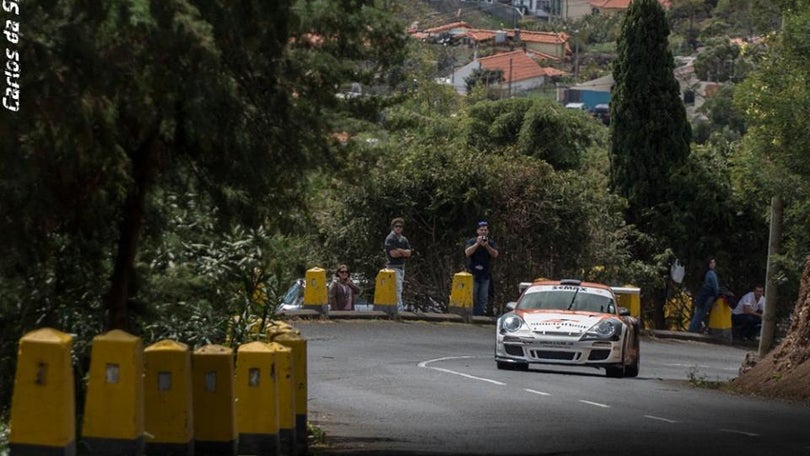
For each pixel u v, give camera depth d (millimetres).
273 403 24406
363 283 81875
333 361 52250
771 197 55969
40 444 18672
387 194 80750
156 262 29359
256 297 32250
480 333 69750
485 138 101750
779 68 50938
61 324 27766
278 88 25703
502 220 82062
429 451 28391
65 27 21719
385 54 26938
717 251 89812
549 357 51344
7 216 25062
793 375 48125
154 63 22734
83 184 25797
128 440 20203
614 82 91562
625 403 41000
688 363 66312
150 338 29750
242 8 23938
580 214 83125
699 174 89500
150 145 26094
